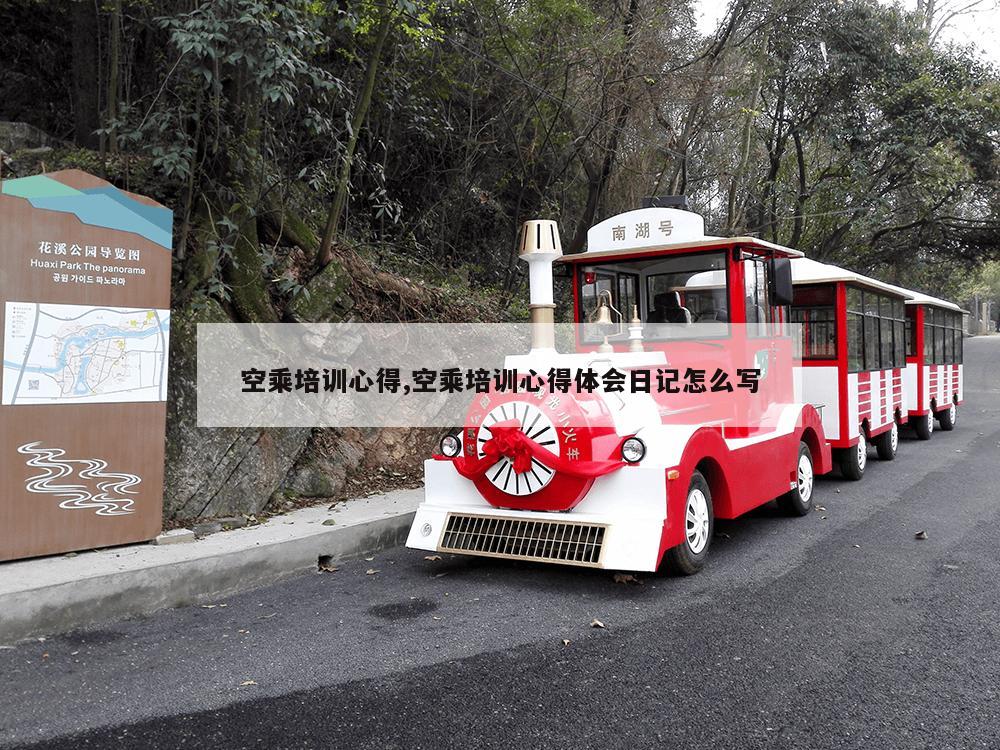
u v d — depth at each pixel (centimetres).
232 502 628
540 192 1275
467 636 434
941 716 334
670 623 452
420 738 317
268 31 610
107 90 782
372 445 799
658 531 489
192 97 691
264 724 330
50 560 491
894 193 2052
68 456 506
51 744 312
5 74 946
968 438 1376
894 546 627
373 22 750
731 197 1512
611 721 331
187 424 616
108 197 527
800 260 993
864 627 443
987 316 7200
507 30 1127
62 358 505
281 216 782
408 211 1201
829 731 322
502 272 1284
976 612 465
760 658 399
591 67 1141
